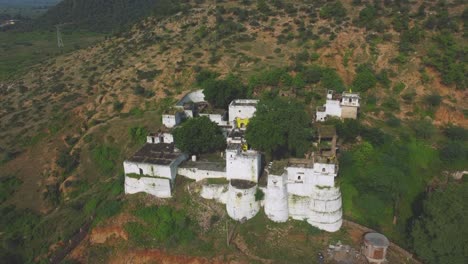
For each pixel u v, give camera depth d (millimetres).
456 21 126125
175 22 165875
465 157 84000
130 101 119500
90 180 96312
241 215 70500
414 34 120125
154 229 71688
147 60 141375
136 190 77938
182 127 81062
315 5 153500
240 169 72438
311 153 74625
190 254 66688
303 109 92812
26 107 134625
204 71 120438
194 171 76375
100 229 74250
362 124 90688
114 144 102375
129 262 69688
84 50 180500
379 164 78438
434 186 79875
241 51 134250
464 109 99938
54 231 80500
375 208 72062
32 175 99562
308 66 119750
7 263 75875
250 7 164375
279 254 64562
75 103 129000
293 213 71188
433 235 62406
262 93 105500
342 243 66938
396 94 106438
